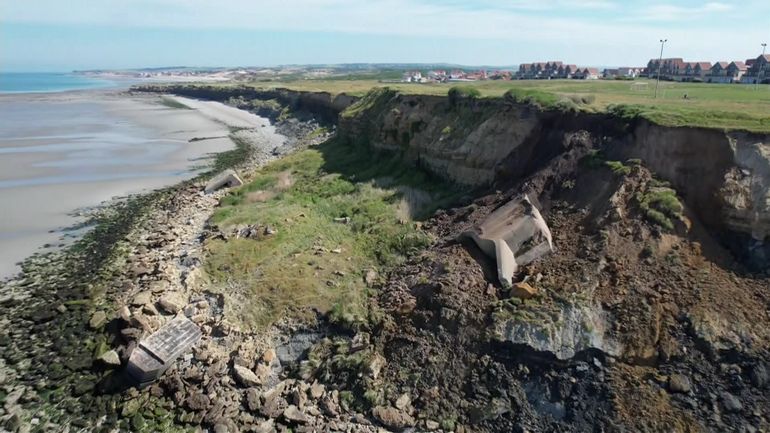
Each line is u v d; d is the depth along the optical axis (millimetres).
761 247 17391
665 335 15766
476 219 23641
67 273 24656
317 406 16062
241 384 16797
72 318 20703
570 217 21141
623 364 15516
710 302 16188
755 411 13992
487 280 19062
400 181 32688
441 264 20172
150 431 15242
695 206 19172
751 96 31609
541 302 17344
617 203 19875
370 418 15562
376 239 24828
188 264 23953
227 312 19578
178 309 20219
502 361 16203
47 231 30094
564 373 15648
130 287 22969
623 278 17438
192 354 17953
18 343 19141
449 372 16391
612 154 22391
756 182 17922
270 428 15258
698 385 14719
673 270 17359
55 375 17391
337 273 21922
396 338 17688
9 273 24688
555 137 25250
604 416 14586
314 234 25906
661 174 20281
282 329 18859
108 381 16969
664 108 23391
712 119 20609
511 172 26203
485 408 15328
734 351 15094
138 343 17922
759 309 15875
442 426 15172
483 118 29406
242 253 24000
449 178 29984
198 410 15875
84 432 15195
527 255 19734
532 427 14812
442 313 17781
